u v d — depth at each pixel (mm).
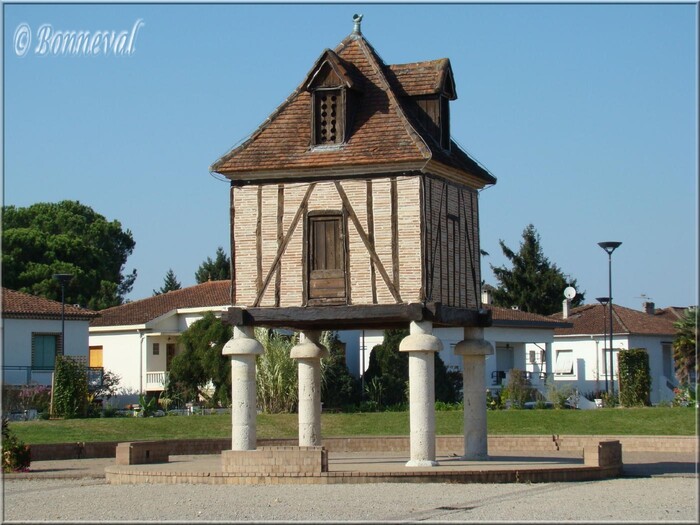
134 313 70500
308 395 34750
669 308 84688
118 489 28141
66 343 63656
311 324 33156
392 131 30656
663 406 49531
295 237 30875
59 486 29391
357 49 32969
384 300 29906
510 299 105250
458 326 32875
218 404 55719
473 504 23797
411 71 32656
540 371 69750
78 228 101438
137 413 53156
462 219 32469
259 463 28453
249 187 31391
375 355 55375
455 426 45062
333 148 30828
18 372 61000
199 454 40000
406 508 23188
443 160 30750
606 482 28734
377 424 45969
